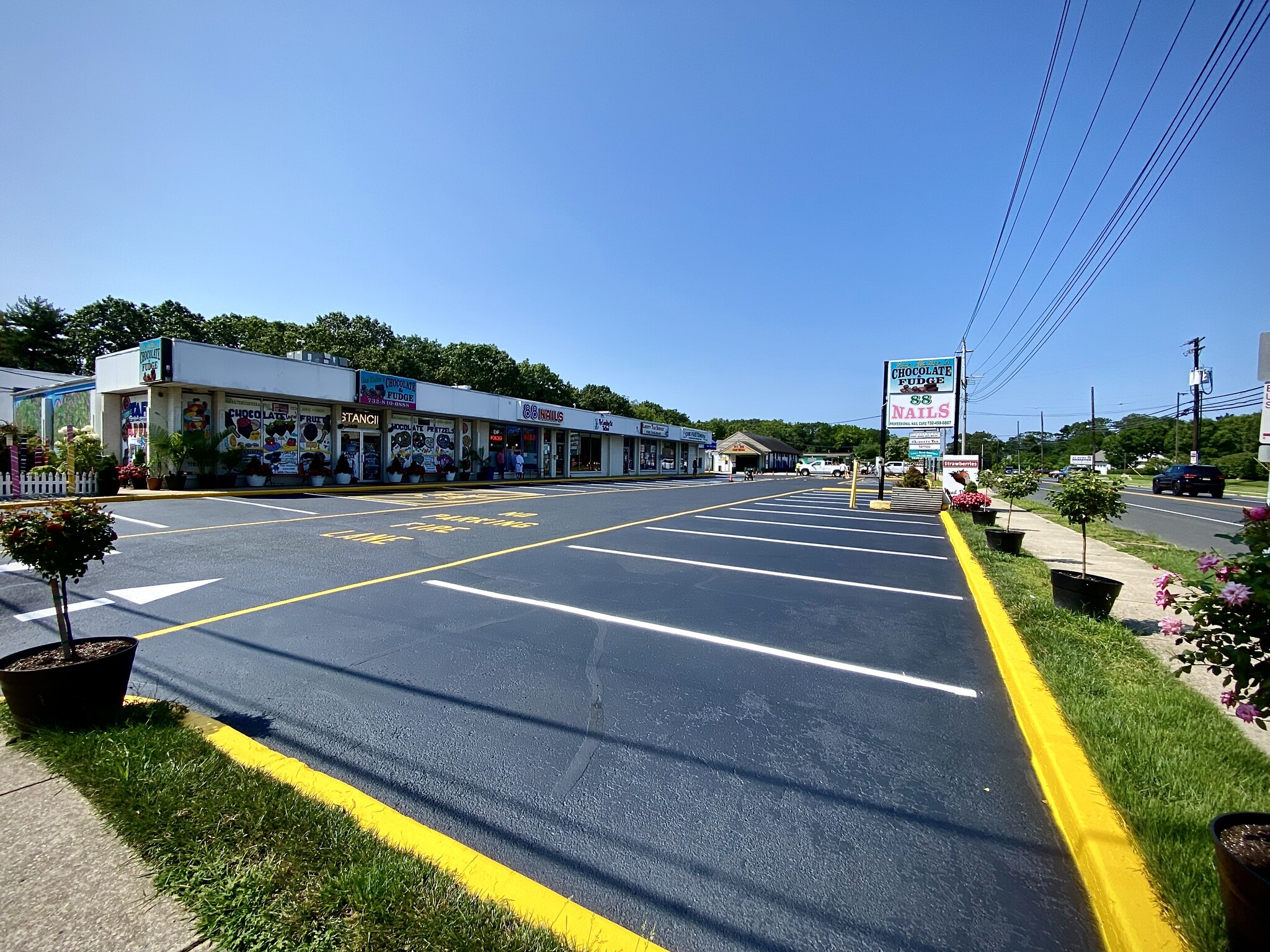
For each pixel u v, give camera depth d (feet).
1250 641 6.74
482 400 89.92
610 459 128.57
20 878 6.63
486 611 18.38
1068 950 6.24
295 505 49.47
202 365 56.39
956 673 13.93
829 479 152.66
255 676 13.05
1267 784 8.61
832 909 6.75
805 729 11.07
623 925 6.48
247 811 7.74
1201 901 6.27
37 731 9.70
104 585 20.95
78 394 67.10
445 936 5.96
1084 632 15.81
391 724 10.97
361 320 154.81
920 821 8.39
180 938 5.95
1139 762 9.08
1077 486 18.30
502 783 9.14
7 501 45.29
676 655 14.84
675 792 9.00
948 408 76.79
